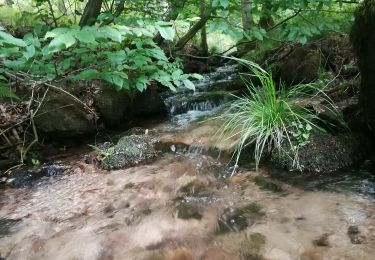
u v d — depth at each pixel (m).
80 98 5.38
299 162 3.55
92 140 5.07
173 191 3.43
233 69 9.85
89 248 2.63
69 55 3.37
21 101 4.80
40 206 3.29
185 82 3.42
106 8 5.25
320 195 3.06
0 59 3.38
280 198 3.10
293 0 3.96
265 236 2.59
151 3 4.65
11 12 6.84
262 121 3.88
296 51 6.65
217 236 2.65
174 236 2.70
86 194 3.47
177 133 4.95
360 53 3.28
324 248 2.37
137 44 3.22
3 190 3.64
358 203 2.86
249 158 3.92
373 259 2.19
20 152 4.31
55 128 4.79
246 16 4.37
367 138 3.68
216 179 3.60
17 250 2.64
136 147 4.25
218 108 6.40
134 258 2.48
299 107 4.21
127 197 3.37
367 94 3.43
